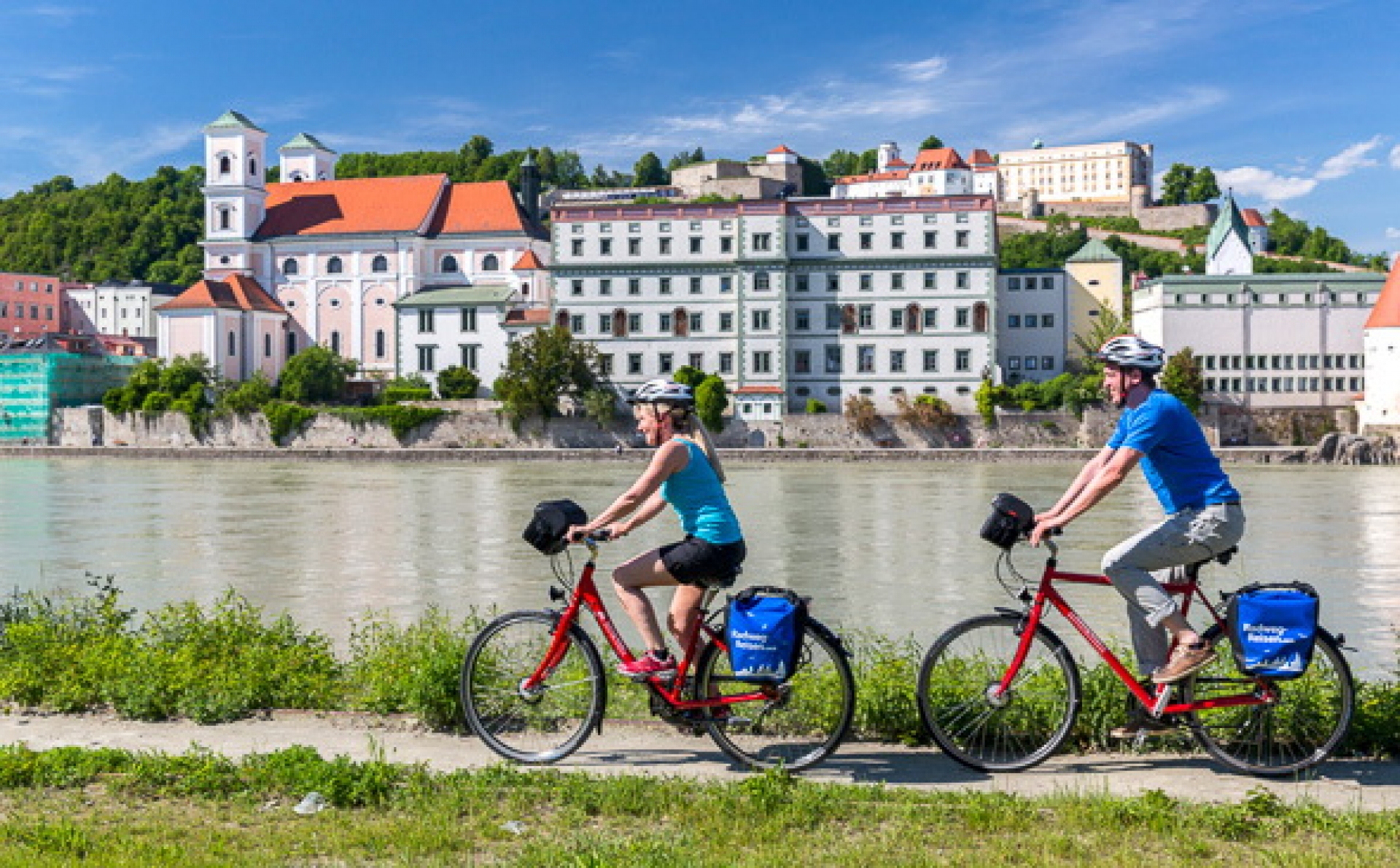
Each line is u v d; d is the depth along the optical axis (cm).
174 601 3506
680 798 945
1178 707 1043
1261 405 13462
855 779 1040
